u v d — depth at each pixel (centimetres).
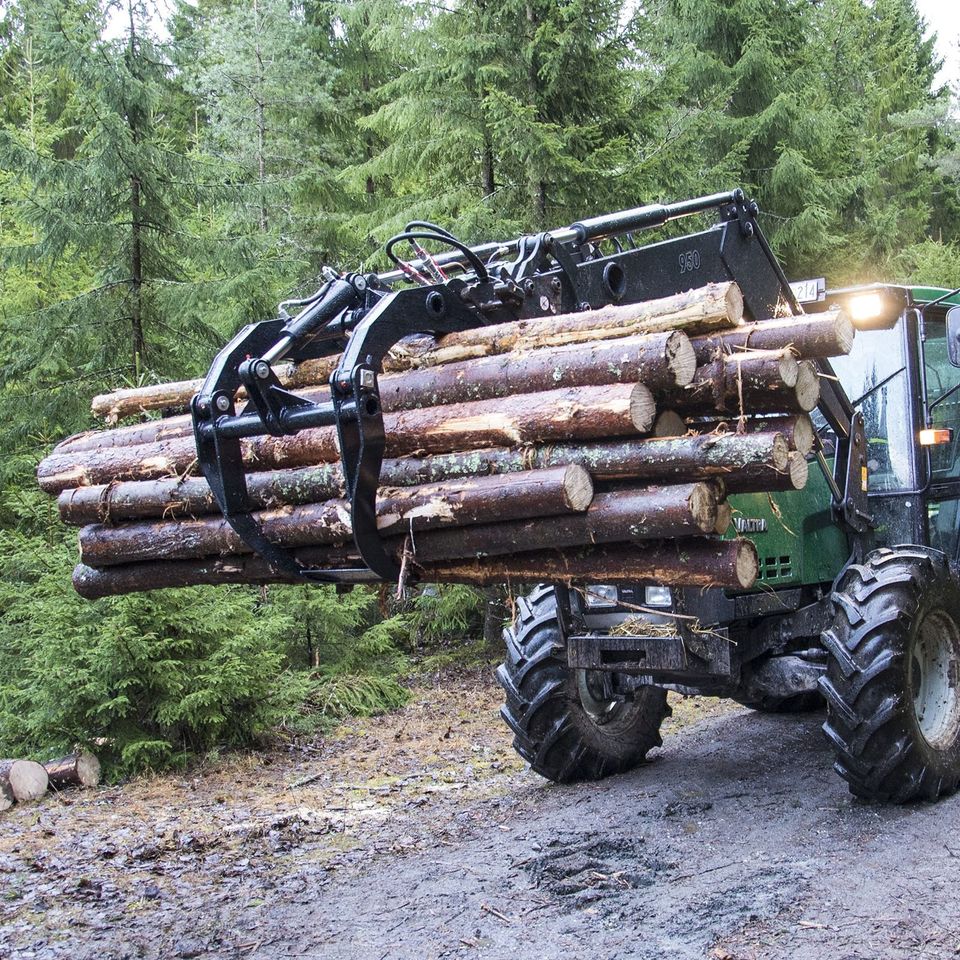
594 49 1016
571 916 390
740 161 1277
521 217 1055
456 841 501
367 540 362
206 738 733
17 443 959
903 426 580
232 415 382
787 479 342
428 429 379
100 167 927
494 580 392
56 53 916
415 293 377
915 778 485
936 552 528
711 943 356
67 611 700
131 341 979
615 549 370
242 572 426
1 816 605
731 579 351
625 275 429
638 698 614
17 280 1190
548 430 355
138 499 434
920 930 355
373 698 876
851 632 493
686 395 362
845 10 2150
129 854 515
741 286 470
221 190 1002
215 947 387
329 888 445
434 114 1065
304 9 1723
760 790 541
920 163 2767
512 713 584
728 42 1548
